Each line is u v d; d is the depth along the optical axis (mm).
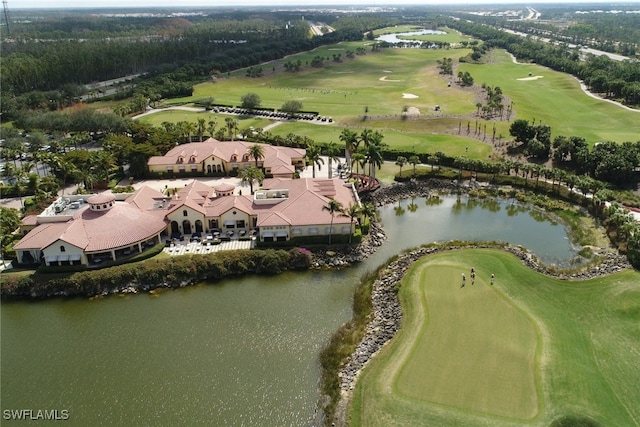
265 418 67625
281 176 152375
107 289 99375
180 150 165000
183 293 98688
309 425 66500
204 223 118375
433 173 156500
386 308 89062
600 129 192625
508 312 85375
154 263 103688
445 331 80812
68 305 95750
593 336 79500
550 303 88312
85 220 109062
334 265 107375
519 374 71375
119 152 164500
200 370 76375
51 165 154500
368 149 139875
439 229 125625
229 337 84125
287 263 106375
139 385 73625
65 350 82000
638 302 87125
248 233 118125
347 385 71562
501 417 64375
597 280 95750
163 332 86125
